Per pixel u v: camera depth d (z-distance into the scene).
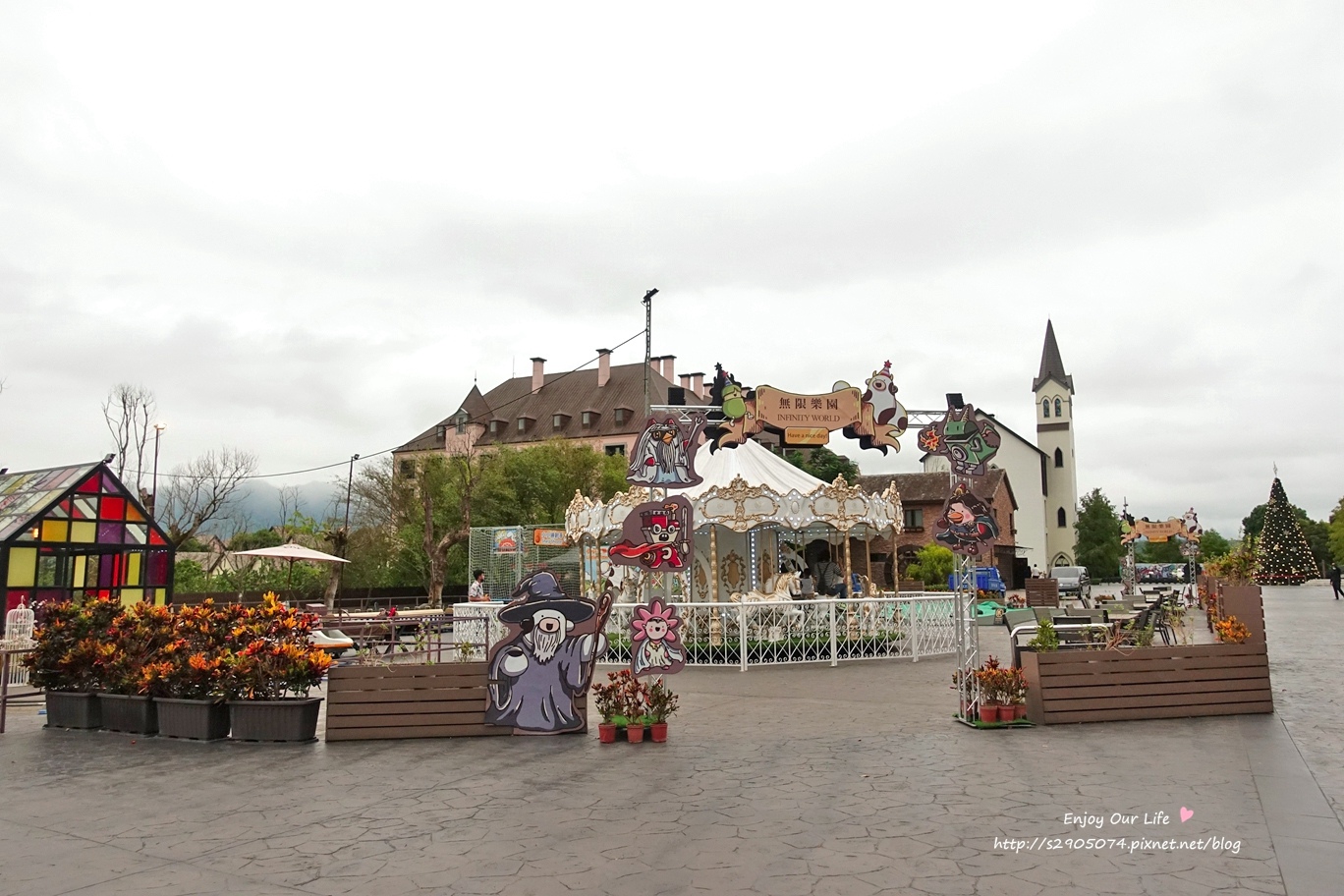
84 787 8.22
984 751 9.01
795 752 9.20
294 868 5.79
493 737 10.30
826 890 5.18
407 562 42.72
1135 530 57.66
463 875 5.58
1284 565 64.12
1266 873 5.35
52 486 20.88
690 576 18.55
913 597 18.55
